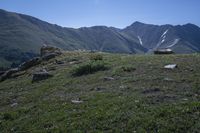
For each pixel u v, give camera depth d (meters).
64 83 27.70
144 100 18.33
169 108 16.33
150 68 28.27
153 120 15.19
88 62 33.84
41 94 25.28
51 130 16.11
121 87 22.39
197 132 13.72
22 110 20.83
